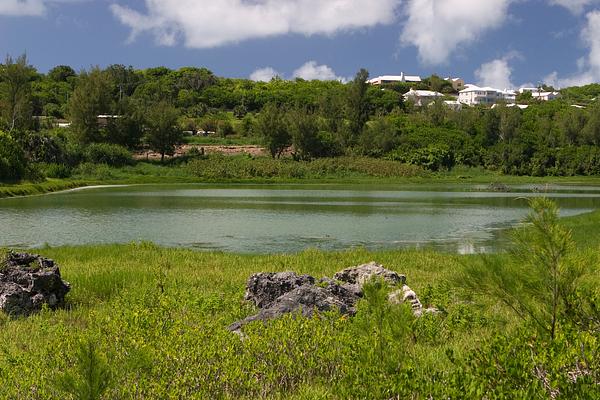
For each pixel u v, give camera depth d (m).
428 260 19.89
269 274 12.48
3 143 64.25
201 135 123.44
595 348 5.48
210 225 34.09
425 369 6.29
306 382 7.05
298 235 30.28
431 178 101.75
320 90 174.25
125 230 31.67
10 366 7.44
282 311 9.96
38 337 9.90
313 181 90.12
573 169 113.56
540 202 6.35
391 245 27.14
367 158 106.62
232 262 19.28
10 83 91.25
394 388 5.53
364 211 43.28
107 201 50.72
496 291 6.46
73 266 17.95
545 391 5.00
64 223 34.44
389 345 6.12
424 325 9.48
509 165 112.75
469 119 130.62
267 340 7.61
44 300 12.28
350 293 11.93
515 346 5.96
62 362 7.00
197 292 13.22
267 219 37.34
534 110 158.50
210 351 7.15
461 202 53.69
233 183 85.44
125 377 6.30
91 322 9.77
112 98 104.88
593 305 6.09
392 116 143.88
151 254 20.70
